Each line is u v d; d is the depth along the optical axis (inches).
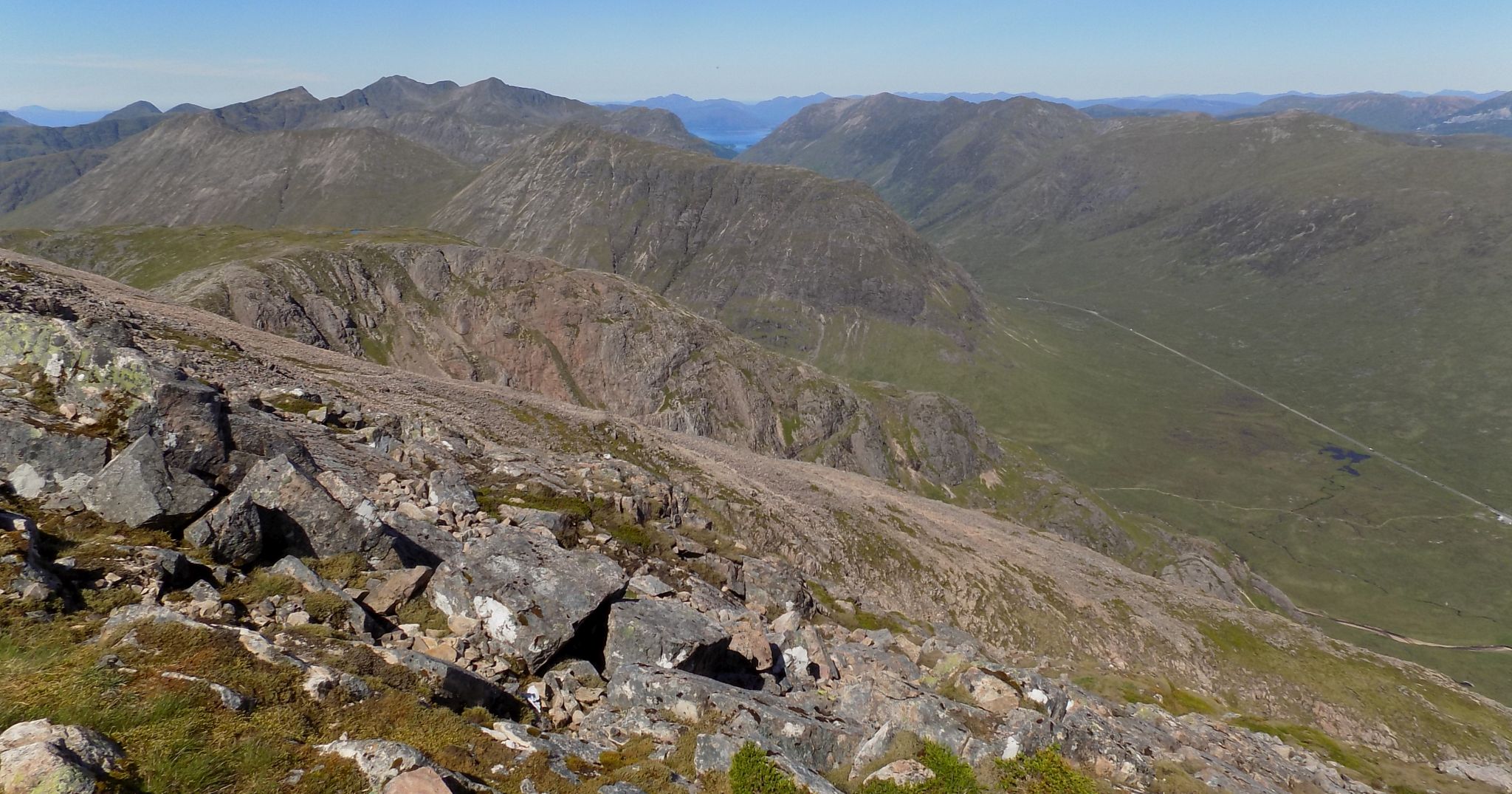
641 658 882.8
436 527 1135.6
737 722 767.7
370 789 477.7
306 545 894.4
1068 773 797.2
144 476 789.2
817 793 652.1
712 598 1369.3
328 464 1261.1
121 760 432.5
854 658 1272.1
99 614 599.2
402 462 1533.0
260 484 901.8
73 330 994.7
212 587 705.0
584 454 2950.3
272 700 538.6
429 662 682.8
